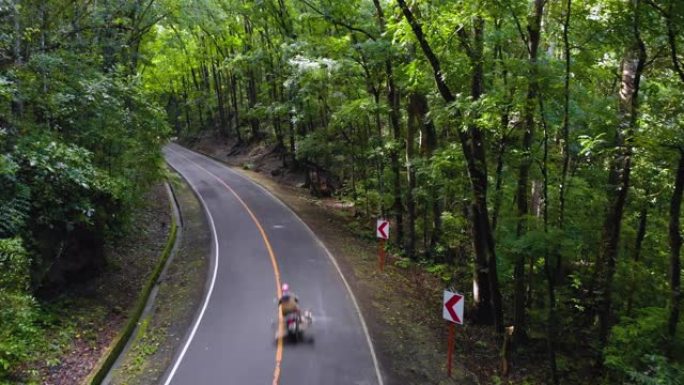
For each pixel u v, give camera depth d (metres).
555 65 10.04
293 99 30.78
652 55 10.27
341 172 34.44
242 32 38.41
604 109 10.20
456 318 10.64
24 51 13.71
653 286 12.04
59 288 13.42
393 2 12.89
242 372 10.67
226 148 54.62
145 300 14.94
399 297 15.78
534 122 11.22
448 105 11.08
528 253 10.86
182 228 24.20
